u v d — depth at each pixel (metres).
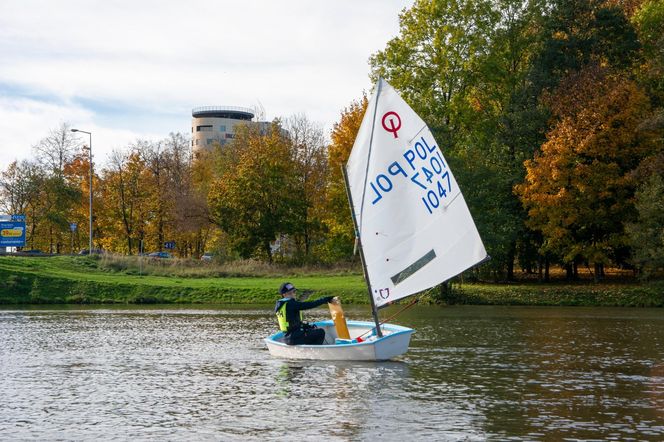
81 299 51.25
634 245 48.66
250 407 15.88
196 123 187.00
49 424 14.50
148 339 28.28
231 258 72.12
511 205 56.94
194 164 94.44
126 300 51.38
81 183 89.00
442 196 21.53
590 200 50.78
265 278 60.62
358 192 21.95
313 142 89.06
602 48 57.28
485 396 16.88
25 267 57.41
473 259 21.11
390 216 21.92
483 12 56.47
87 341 27.66
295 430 13.88
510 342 26.88
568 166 51.38
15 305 49.03
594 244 52.44
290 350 22.70
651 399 16.50
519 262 61.31
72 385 18.61
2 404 16.38
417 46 56.91
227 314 40.91
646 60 57.78
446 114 55.66
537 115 54.47
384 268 21.94
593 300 48.53
